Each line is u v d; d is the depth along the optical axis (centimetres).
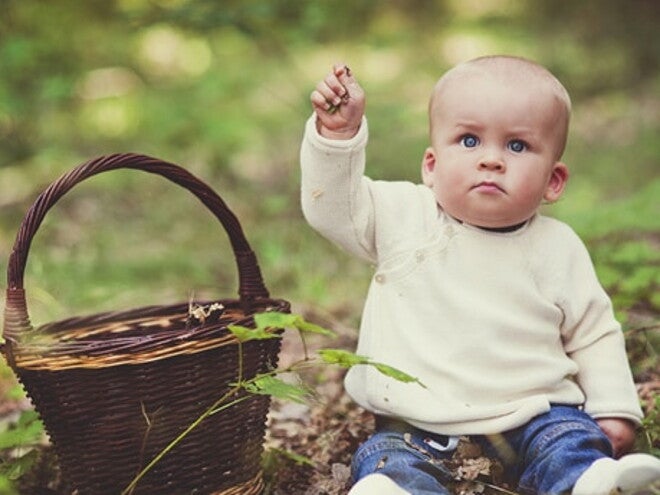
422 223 278
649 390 338
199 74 1008
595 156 814
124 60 1016
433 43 1223
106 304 507
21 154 786
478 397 262
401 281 274
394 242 277
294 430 339
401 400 266
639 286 401
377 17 1116
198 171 767
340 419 343
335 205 274
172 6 720
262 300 296
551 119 269
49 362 246
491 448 264
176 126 801
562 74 1084
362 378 281
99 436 252
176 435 256
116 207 712
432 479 250
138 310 315
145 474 256
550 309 271
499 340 265
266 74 1014
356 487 237
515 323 266
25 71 797
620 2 1102
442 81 278
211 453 262
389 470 250
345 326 453
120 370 247
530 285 270
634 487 240
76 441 255
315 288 494
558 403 266
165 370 250
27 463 281
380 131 757
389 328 274
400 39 1064
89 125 921
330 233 279
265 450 311
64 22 915
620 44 1093
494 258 271
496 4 1255
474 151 269
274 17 710
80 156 841
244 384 247
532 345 268
